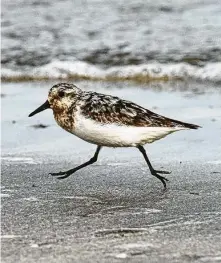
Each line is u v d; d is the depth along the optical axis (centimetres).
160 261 883
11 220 1062
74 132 1227
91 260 886
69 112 1217
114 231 1005
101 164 1400
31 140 1585
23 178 1304
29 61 2373
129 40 2478
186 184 1253
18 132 1642
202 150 1477
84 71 2311
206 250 923
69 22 2655
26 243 955
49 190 1227
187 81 2189
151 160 1419
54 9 2789
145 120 1174
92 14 2720
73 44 2481
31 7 2806
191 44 2414
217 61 2295
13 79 2250
